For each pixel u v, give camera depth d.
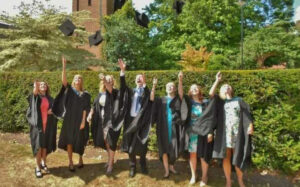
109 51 19.61
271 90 5.67
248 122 4.58
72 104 5.32
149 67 21.81
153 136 6.44
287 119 5.57
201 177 5.19
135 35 20.34
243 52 19.77
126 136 5.12
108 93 5.29
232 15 22.62
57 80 7.93
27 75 8.41
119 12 20.66
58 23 15.09
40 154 5.34
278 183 5.08
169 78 6.50
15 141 7.69
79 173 5.40
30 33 14.95
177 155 4.99
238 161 4.50
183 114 4.93
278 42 19.02
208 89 6.12
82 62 15.67
